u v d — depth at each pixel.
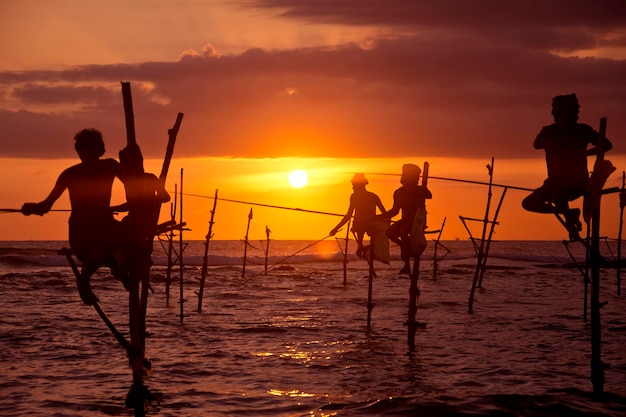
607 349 16.86
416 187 16.39
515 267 55.66
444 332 19.52
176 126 11.13
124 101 9.67
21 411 11.18
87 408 11.38
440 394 12.16
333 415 10.45
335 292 32.75
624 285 37.72
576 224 10.90
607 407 10.89
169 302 27.78
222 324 21.12
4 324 20.30
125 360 15.26
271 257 65.19
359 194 19.83
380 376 13.77
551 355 16.03
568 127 10.59
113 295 29.73
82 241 9.09
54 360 15.19
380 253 19.97
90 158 9.12
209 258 60.31
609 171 10.43
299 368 14.52
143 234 9.45
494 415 10.21
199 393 12.34
